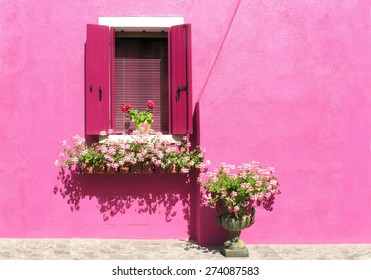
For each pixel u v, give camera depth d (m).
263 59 6.77
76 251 6.41
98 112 6.84
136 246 6.67
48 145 7.00
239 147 6.72
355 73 6.84
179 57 6.87
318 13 6.82
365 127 6.85
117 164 6.61
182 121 6.82
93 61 6.84
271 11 6.78
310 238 6.80
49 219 6.99
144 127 6.89
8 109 6.98
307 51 6.81
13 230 6.95
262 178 6.38
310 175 6.80
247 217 6.19
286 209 6.80
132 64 7.24
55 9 7.05
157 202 7.04
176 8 7.11
